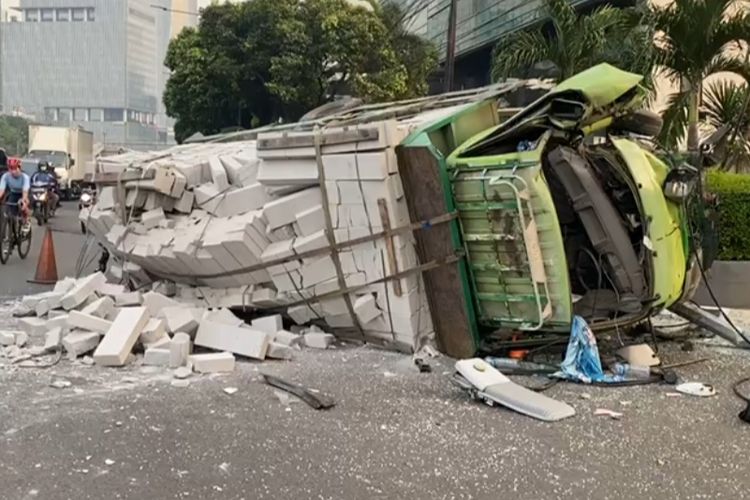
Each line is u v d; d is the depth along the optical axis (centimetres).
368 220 624
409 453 430
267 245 683
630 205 638
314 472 401
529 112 617
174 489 377
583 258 674
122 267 841
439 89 3688
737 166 1170
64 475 390
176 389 541
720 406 522
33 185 2073
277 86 2811
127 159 860
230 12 2947
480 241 611
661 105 1235
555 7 1228
